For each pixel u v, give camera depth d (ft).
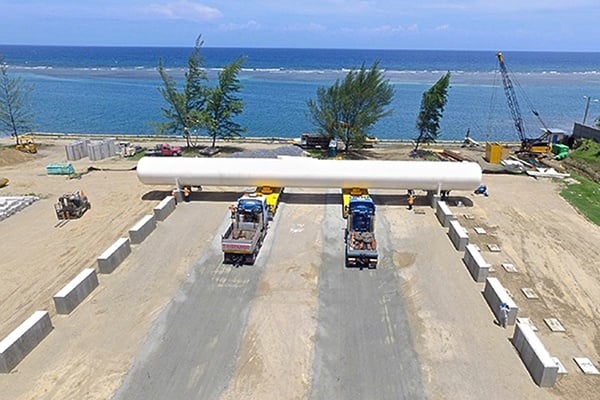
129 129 207.00
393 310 58.90
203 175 94.22
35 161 137.80
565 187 112.88
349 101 140.77
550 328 55.42
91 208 95.09
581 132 154.61
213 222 86.53
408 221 87.56
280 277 66.85
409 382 46.70
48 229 84.38
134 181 114.01
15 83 231.91
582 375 47.83
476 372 48.03
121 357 49.83
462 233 75.46
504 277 67.67
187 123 149.89
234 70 146.51
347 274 67.77
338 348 51.70
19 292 62.69
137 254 73.36
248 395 44.93
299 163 94.12
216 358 49.93
